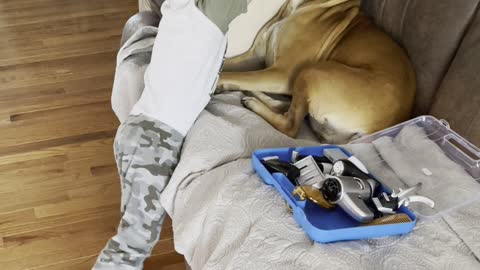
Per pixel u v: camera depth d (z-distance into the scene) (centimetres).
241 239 102
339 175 103
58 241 162
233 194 108
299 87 131
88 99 228
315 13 146
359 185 100
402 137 122
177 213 120
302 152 115
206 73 125
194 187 119
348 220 100
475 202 106
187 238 114
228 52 153
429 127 126
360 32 143
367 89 127
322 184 102
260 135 127
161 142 125
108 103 226
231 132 126
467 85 121
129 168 125
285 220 101
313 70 130
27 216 170
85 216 171
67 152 198
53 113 218
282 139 128
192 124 130
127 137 126
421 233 101
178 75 123
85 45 269
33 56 258
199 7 120
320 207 102
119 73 152
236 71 156
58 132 208
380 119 128
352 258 94
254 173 113
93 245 162
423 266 95
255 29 151
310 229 96
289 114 135
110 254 125
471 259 97
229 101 141
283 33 147
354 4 147
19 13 298
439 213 104
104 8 308
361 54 137
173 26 122
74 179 186
